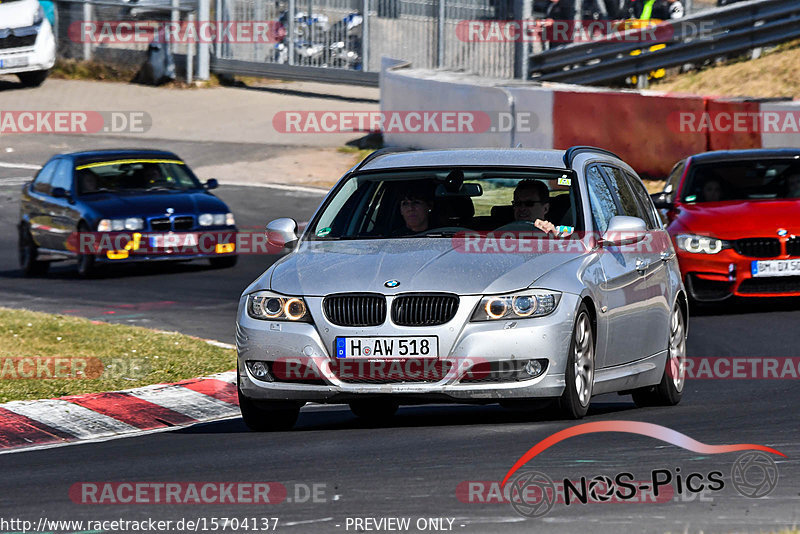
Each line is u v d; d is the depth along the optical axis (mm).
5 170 106688
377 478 22484
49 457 27797
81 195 67938
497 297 27328
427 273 27797
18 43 131750
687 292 50844
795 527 17906
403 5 128375
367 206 31516
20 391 34906
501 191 31188
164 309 54812
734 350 42344
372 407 32969
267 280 28984
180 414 33562
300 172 103812
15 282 66188
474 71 118812
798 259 49562
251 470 24062
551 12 116438
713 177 53781
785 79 99500
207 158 109812
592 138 86500
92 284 64000
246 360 28438
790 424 27797
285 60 136500
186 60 138750
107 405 33625
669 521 18547
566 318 27469
